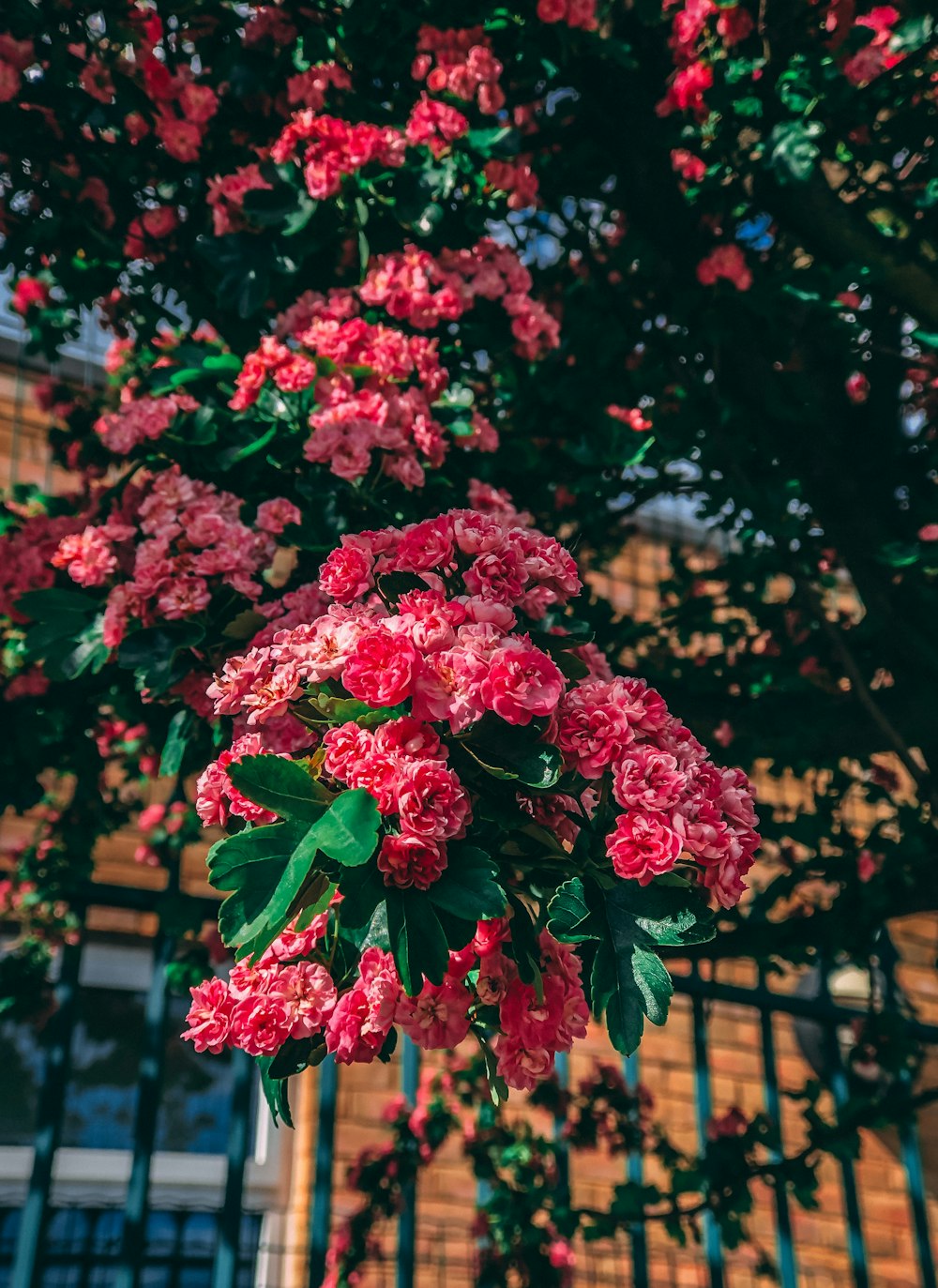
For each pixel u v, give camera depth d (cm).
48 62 263
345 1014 145
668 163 290
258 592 213
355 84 285
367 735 138
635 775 144
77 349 442
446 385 253
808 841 320
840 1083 335
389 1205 367
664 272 296
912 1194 342
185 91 266
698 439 287
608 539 360
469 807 139
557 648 164
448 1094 378
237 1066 289
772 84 268
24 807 272
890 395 308
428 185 259
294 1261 403
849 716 300
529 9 270
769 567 341
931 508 287
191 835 382
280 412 241
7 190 274
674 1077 492
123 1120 423
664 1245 458
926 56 265
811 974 494
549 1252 343
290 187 259
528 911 153
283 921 132
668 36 290
